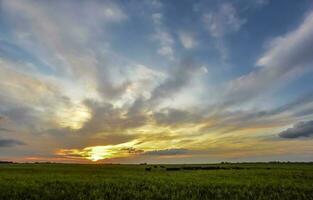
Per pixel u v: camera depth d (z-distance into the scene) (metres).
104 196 25.83
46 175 45.38
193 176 47.31
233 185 32.75
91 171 62.16
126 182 34.88
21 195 25.81
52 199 24.95
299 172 56.56
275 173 53.50
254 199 25.42
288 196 26.52
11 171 57.56
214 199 25.42
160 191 28.33
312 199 25.25
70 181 35.03
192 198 24.84
